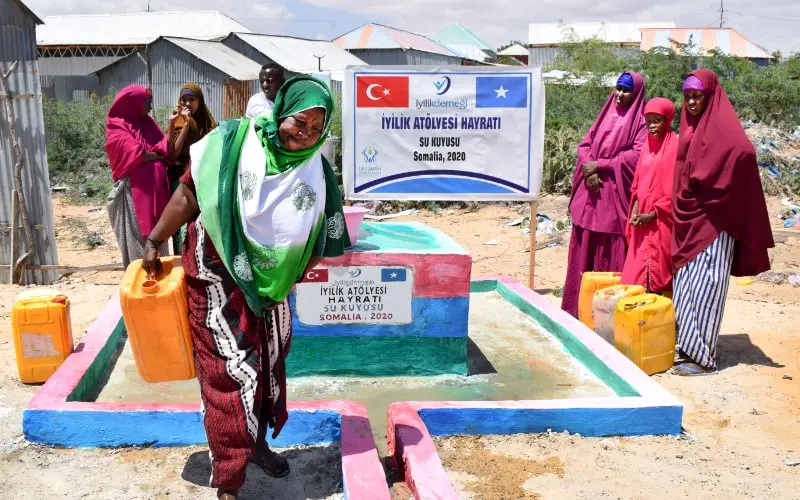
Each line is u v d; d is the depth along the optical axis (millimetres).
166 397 4766
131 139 6500
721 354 5914
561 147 14117
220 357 3314
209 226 3182
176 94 29547
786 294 8102
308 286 4977
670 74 19359
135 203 6547
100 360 5082
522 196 7238
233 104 22531
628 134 6297
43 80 30438
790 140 17594
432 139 7074
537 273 9039
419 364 5172
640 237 5922
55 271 8273
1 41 7820
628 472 3869
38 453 3953
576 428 4285
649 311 5336
